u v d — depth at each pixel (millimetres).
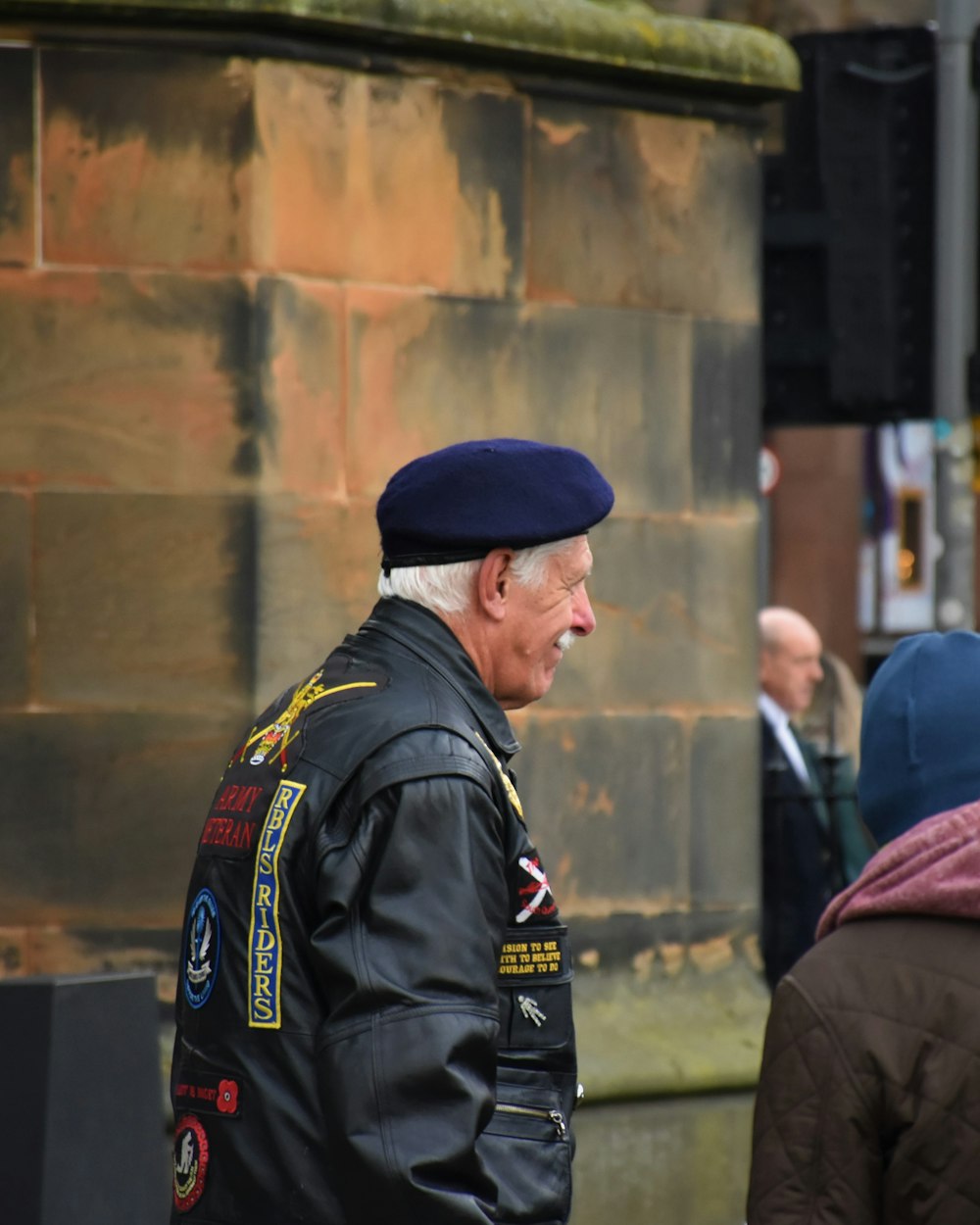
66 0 13891
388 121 15086
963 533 18125
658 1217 16094
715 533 17219
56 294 14289
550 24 15562
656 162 16766
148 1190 10875
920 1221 7363
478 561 8031
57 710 14281
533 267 16031
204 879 7762
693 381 17078
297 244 14586
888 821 8234
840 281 18656
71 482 14305
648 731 16734
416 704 7660
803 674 21016
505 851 7711
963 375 18016
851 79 18516
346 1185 6953
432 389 15406
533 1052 7770
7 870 14219
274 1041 7316
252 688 14352
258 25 14305
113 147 14297
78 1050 10602
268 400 14406
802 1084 7566
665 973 16766
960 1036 7355
